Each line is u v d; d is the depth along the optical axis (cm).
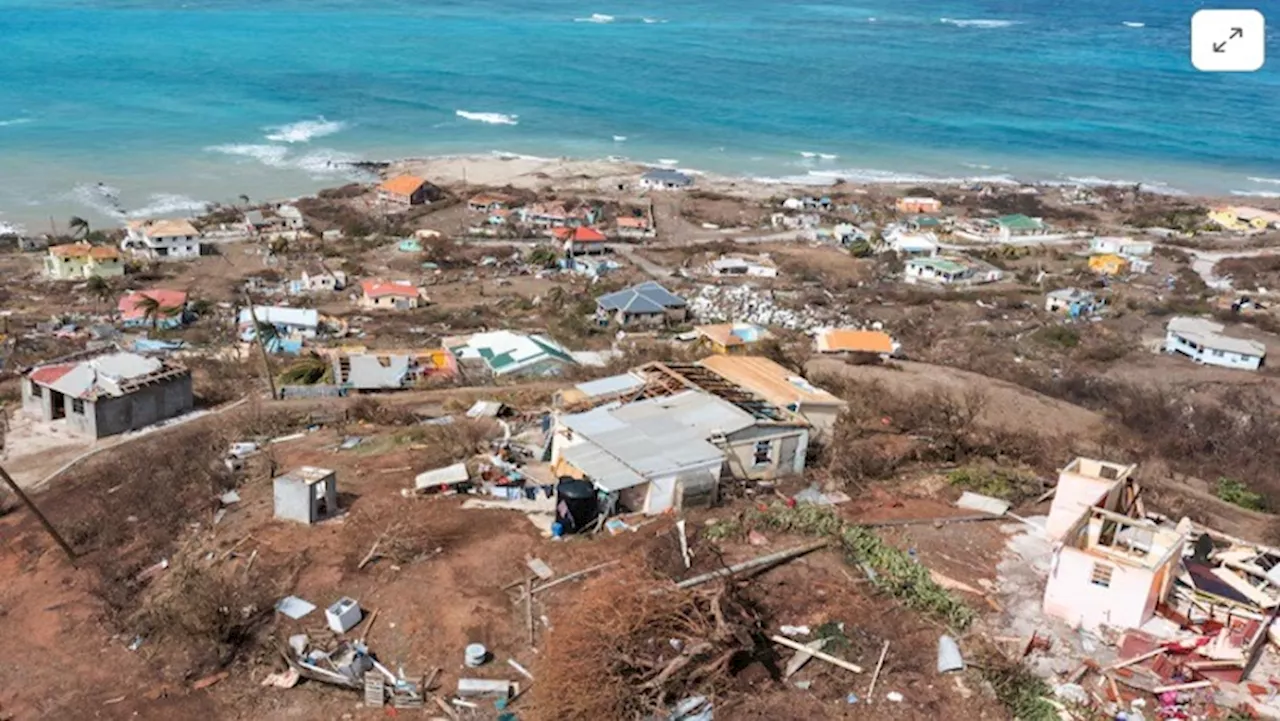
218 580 2019
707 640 1766
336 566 2120
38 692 1839
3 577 2223
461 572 2089
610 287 7912
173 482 2583
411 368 4309
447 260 8688
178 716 1766
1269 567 2091
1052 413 4125
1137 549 1994
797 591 2005
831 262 8994
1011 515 2367
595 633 1764
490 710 1731
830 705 1716
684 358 4784
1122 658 1805
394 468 2631
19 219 9331
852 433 2855
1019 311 7594
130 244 8731
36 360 4341
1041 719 1672
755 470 2562
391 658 1859
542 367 4500
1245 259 9412
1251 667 1788
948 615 1936
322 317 6525
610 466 2320
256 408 3384
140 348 5147
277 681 1827
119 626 2012
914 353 5791
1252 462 3544
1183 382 5719
